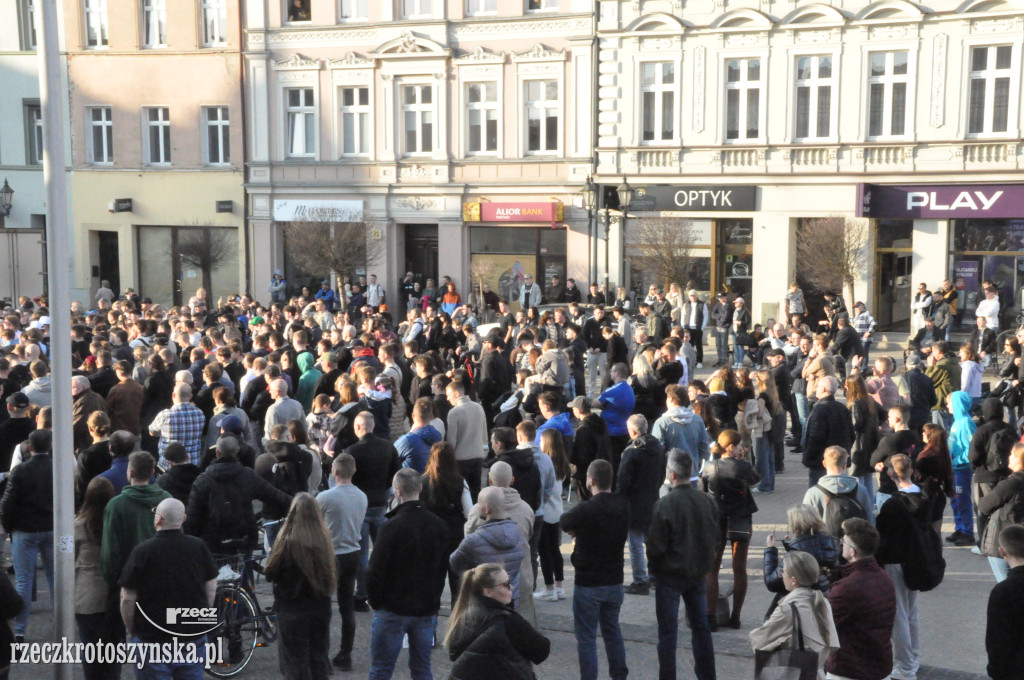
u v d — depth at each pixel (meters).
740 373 14.23
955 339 27.88
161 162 35.84
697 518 8.33
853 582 7.00
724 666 8.99
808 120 28.66
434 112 32.44
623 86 30.28
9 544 12.80
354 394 11.95
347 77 33.16
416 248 34.06
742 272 30.03
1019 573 6.66
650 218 29.05
